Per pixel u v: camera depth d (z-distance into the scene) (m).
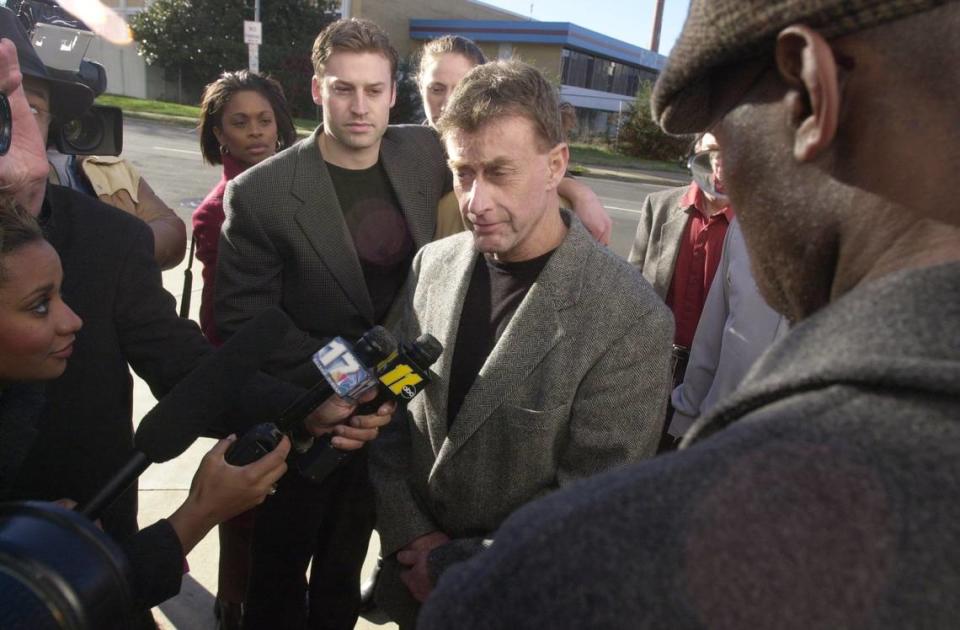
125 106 19.67
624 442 1.50
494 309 1.67
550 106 1.54
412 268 1.91
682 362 2.66
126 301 1.52
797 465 0.39
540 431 1.52
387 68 2.25
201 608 2.40
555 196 1.62
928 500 0.36
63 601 0.74
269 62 23.56
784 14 0.46
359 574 2.20
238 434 1.66
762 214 0.54
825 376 0.42
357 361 1.40
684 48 0.53
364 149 2.27
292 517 2.05
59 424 1.44
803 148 0.48
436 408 1.68
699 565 0.38
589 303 1.52
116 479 1.19
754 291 2.20
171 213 2.59
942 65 0.43
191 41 23.92
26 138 1.36
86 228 1.49
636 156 20.28
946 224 0.44
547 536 0.42
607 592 0.39
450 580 0.47
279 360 2.08
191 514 1.21
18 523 0.79
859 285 0.47
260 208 2.15
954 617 0.34
